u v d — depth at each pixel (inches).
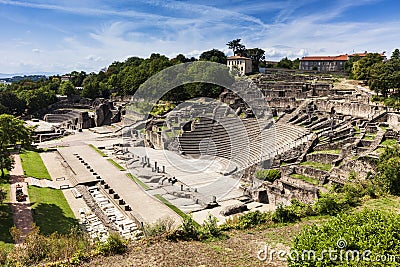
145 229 1083.3
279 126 2600.9
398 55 4911.4
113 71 7637.8
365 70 4190.5
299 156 1988.2
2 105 5128.0
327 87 3722.9
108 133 4160.9
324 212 1153.4
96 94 6092.5
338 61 6294.3
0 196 1567.4
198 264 807.1
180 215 1492.4
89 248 909.8
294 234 989.8
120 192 1907.0
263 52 6205.7
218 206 1606.8
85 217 1610.5
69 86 6456.7
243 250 887.7
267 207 1610.5
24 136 2142.0
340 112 2792.8
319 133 2239.2
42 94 5762.8
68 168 2544.3
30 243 913.5
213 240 963.3
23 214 1561.3
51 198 1846.7
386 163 1315.2
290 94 3595.0
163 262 818.8
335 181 1540.4
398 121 2146.9
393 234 581.3
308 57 6761.8
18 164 2549.2
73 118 4945.9
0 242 1243.8
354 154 1791.3
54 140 3831.2
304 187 1535.4
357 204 1182.3
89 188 2057.1
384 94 3142.2
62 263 827.4
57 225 1498.5
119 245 891.4
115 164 2608.3
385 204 1147.3
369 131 2118.6
